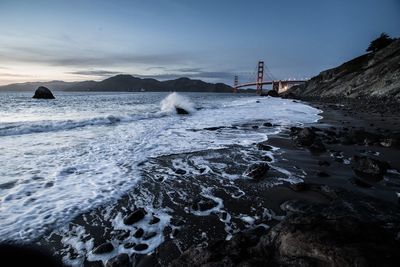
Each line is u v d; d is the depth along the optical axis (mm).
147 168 6156
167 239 3305
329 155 7402
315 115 18672
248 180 5426
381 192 4754
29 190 4680
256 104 32281
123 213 3982
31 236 3297
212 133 10922
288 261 2209
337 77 58781
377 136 9242
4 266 2740
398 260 1978
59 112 20562
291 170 6059
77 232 3439
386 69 37531
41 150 7547
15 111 21328
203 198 4535
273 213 3998
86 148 7883
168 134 10523
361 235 2316
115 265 2781
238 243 2811
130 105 29688
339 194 4410
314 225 2475
